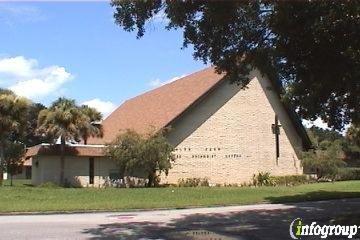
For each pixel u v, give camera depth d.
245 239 13.81
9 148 48.06
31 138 58.62
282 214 19.89
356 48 12.64
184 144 39.09
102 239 14.15
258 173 42.28
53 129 36.81
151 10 13.19
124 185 37.78
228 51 14.29
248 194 29.66
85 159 38.03
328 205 23.59
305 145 46.34
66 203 24.17
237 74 15.09
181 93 42.38
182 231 15.62
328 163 44.72
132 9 13.13
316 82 14.48
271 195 29.00
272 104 43.72
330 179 46.50
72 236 14.73
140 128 40.94
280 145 44.12
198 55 14.48
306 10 12.12
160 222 18.09
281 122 44.31
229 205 24.69
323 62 13.45
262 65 14.52
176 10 12.98
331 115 16.88
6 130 39.31
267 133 43.28
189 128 39.41
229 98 41.53
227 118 41.25
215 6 12.71
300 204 24.41
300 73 14.39
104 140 44.91
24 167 57.66
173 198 27.09
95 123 40.06
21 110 39.50
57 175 37.81
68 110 37.19
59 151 37.44
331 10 11.67
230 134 41.22
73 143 40.41
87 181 37.81
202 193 30.22
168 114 39.81
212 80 40.53
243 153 41.75
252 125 42.47
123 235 14.89
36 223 17.86
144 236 14.66
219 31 13.71
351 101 15.22
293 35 13.01
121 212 21.91
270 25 13.13
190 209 23.14
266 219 18.36
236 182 41.03
